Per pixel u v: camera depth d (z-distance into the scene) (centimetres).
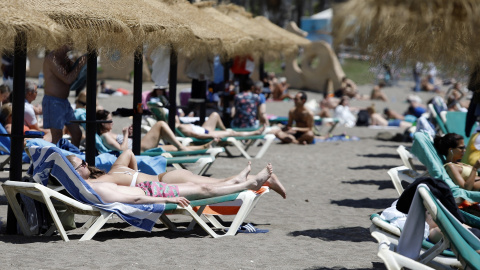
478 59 717
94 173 1112
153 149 1634
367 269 866
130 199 1032
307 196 1486
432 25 686
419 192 725
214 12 2344
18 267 833
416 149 1173
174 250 959
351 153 2316
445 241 733
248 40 2014
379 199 1467
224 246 995
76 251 934
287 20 9969
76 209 1023
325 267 872
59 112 1500
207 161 1423
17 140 1021
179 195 1086
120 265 856
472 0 671
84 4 1079
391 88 5972
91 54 1235
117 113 1532
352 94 4966
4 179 1543
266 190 1138
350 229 1139
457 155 1159
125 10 1173
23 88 1019
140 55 1286
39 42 931
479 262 703
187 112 2497
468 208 1008
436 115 1925
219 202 1082
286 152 2289
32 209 1044
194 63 2292
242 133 2103
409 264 696
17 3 938
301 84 5641
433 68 771
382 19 694
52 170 1011
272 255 938
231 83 2594
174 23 1269
